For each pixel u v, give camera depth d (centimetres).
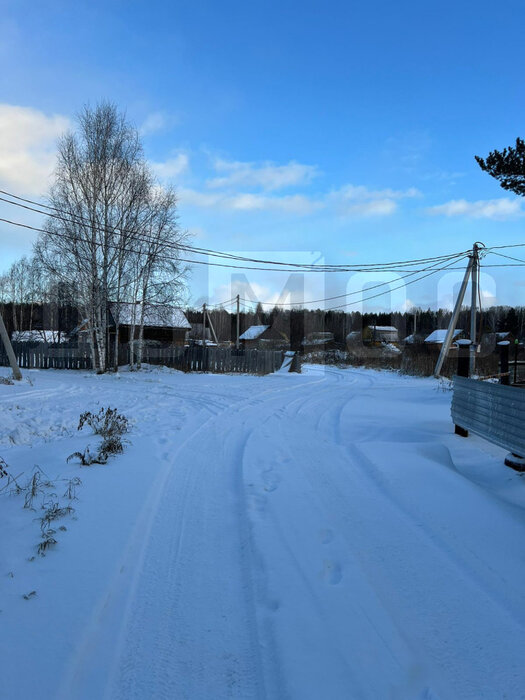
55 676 199
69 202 1989
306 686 199
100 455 538
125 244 2039
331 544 342
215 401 1184
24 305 4262
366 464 557
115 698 194
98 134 2006
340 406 1162
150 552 329
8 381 1330
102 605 256
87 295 2023
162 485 472
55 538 329
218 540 351
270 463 571
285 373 2723
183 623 248
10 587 265
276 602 266
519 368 1359
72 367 2395
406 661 215
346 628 241
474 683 201
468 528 365
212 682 205
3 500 402
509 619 248
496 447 676
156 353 2569
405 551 329
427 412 1052
